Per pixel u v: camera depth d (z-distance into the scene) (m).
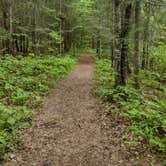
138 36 16.91
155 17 19.48
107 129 9.72
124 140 8.73
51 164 7.29
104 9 30.61
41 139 8.84
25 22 33.19
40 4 31.67
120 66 14.80
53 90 16.39
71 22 46.44
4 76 16.83
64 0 40.00
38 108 12.36
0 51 25.66
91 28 45.31
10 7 25.81
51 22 39.88
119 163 7.36
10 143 8.28
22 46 33.69
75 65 31.91
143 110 11.96
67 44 46.28
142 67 24.22
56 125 10.18
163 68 24.64
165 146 8.15
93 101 13.79
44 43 35.84
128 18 13.77
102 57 41.97
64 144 8.52
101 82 19.22
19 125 9.84
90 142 8.65
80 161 7.47
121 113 11.18
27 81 16.64
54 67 23.88
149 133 9.20
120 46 14.83
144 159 7.57
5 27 26.80
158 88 19.00
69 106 12.88
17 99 12.88
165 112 12.16
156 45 26.52
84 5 43.69
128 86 16.23
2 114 10.39
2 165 7.08
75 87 17.70
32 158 7.57
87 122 10.53
